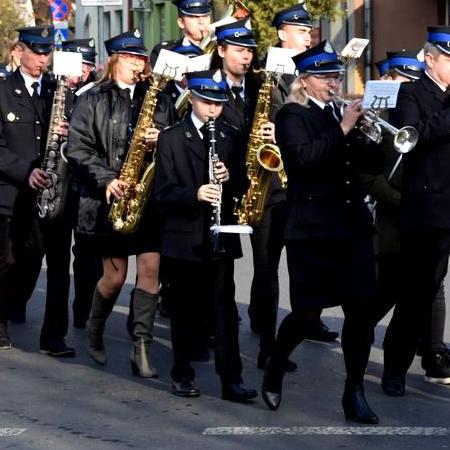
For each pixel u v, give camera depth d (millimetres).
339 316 29656
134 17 92938
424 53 21828
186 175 21609
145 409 21547
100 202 23953
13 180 26016
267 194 23875
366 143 20188
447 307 30578
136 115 23938
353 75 70812
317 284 20406
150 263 23703
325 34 73312
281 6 52562
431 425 20422
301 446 19266
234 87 24250
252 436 19859
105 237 23953
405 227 21734
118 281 24344
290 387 23016
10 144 26000
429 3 67188
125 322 29578
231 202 21969
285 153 20172
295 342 21094
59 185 25391
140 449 19219
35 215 25781
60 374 24188
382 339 26875
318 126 20219
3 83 26188
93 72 31328
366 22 70625
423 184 21547
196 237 21547
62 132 25422
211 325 25031
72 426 20594
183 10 27656
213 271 21703
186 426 20453
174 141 21625
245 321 29234
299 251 20406
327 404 21797
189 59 23828
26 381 23656
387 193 22688
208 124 21484
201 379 23609
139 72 23938
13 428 20500
